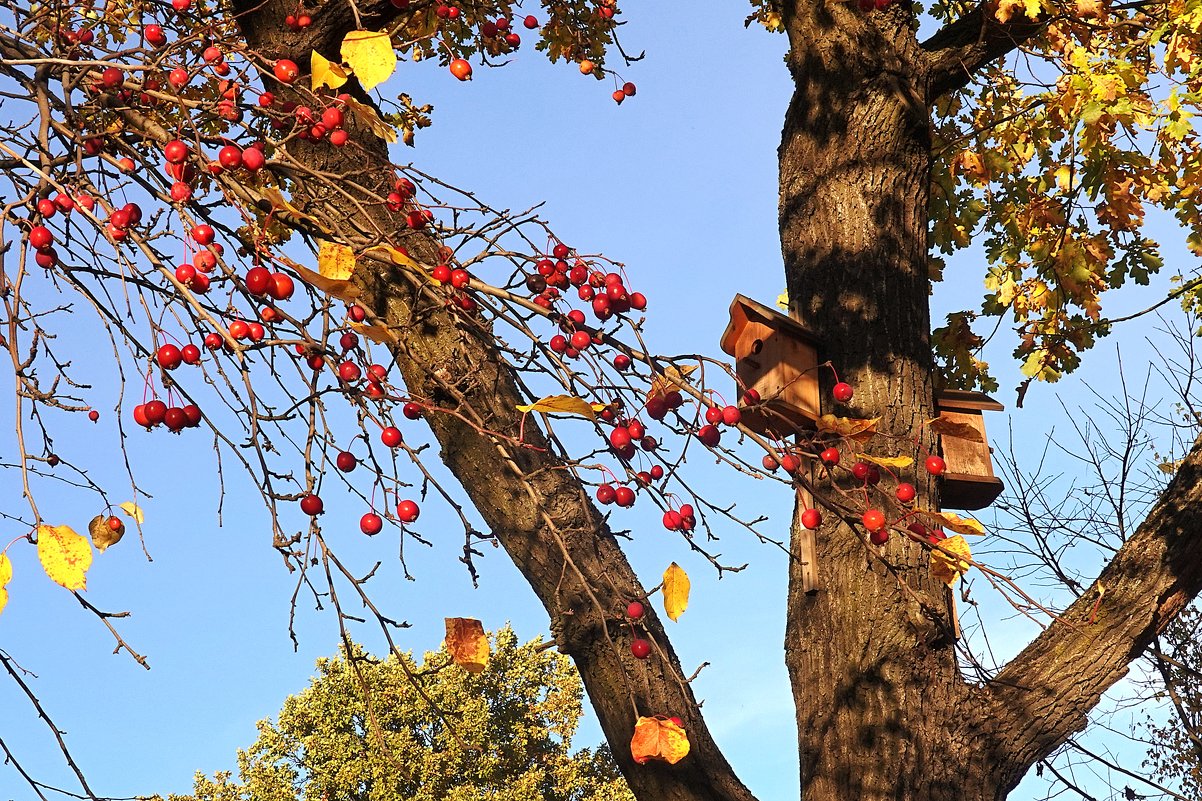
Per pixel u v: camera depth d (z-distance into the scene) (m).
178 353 1.94
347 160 3.04
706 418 2.02
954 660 3.41
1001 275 5.41
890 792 3.21
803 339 3.58
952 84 4.45
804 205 4.03
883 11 4.22
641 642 2.27
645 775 2.98
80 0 2.35
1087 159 4.95
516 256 2.12
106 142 2.12
